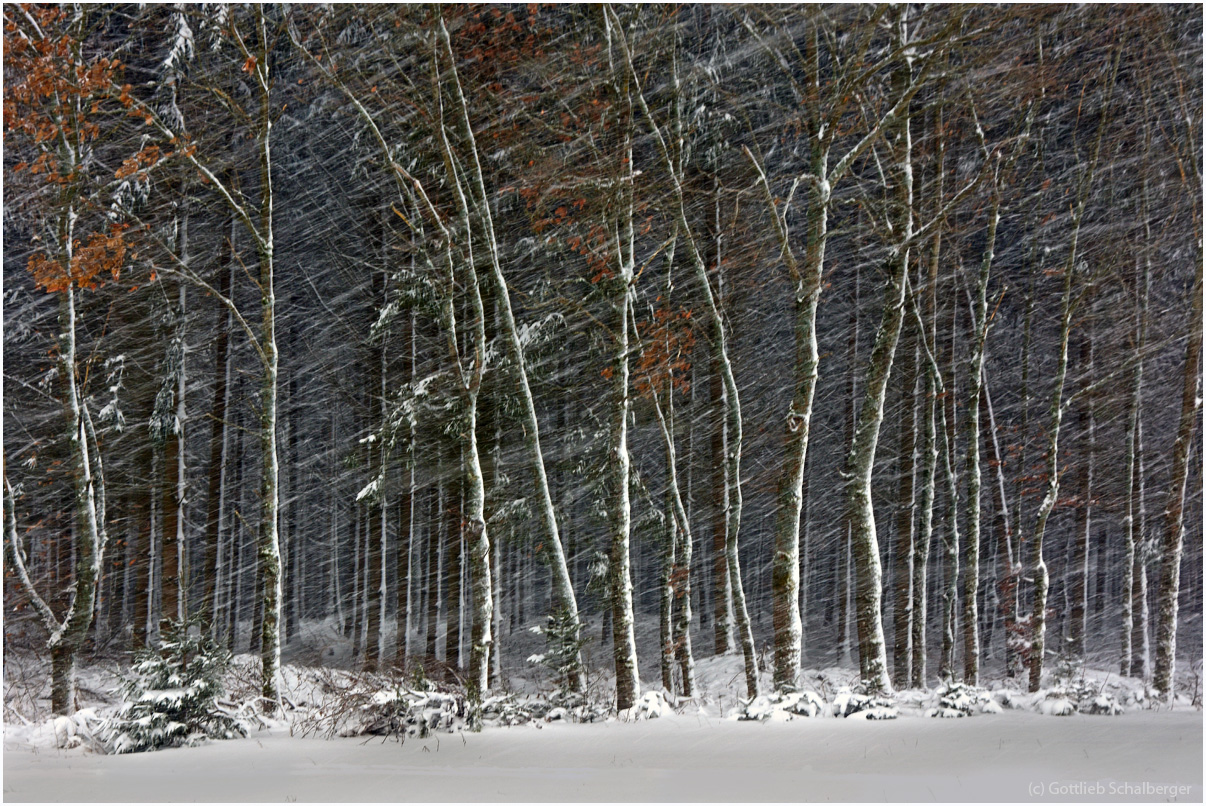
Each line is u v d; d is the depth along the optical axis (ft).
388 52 47.21
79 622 39.04
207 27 51.44
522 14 51.26
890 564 87.86
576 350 59.88
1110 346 66.18
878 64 38.86
